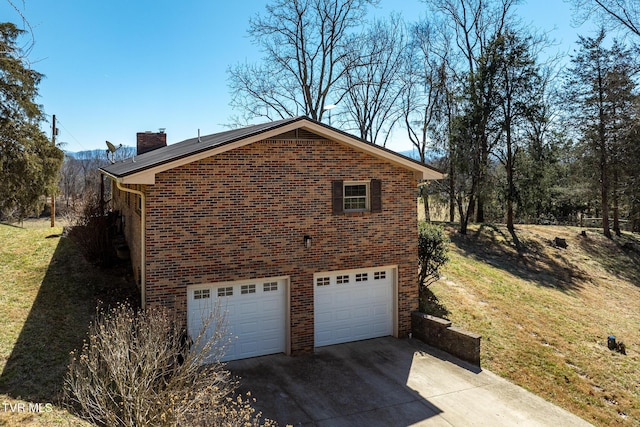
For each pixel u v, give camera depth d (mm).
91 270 15484
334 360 12055
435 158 32812
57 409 7938
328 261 12836
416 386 10648
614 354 14383
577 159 32094
